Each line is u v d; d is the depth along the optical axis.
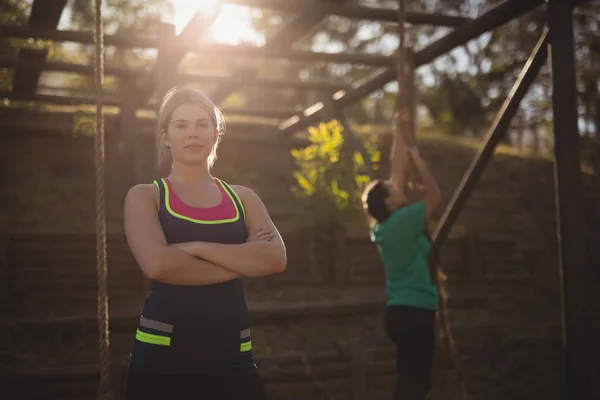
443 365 4.08
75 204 7.65
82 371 4.50
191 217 2.23
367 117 18.50
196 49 5.89
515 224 8.09
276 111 10.36
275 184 9.30
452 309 6.33
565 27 3.91
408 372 3.76
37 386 4.40
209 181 2.36
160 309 2.15
